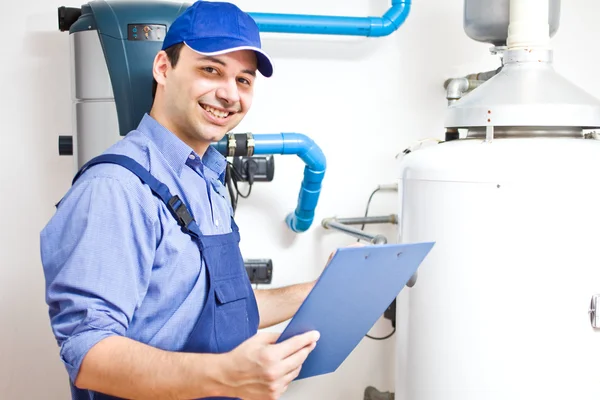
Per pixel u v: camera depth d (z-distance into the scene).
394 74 1.82
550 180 1.12
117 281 0.83
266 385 0.75
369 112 1.82
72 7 1.54
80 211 0.85
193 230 0.93
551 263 1.12
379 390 1.88
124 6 1.33
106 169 0.88
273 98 1.76
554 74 1.30
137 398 0.80
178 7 1.35
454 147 1.25
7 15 1.63
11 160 1.65
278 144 1.54
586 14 1.92
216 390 0.77
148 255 0.88
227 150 1.50
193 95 0.96
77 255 0.82
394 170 1.84
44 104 1.65
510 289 1.15
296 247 1.81
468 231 1.18
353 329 0.92
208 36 0.94
